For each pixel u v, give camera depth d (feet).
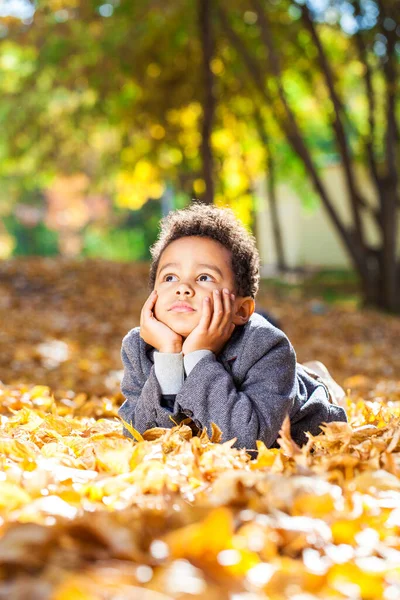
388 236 65.92
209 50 56.90
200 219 11.35
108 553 5.96
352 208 65.92
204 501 7.34
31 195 146.41
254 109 71.51
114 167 77.51
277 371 10.88
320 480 8.01
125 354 11.95
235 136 75.92
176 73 62.08
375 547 6.61
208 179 59.36
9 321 43.98
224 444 9.58
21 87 65.67
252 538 6.28
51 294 56.08
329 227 119.55
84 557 5.88
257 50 62.80
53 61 58.65
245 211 85.25
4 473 8.72
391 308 66.23
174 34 57.77
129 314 52.47
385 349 46.52
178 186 80.18
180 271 11.10
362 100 78.79
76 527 6.15
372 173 66.28
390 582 5.90
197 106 66.28
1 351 32.83
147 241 153.99
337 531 6.78
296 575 5.73
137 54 57.82
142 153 71.20
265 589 5.52
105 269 63.36
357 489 8.18
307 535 6.56
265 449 9.71
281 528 6.59
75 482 8.58
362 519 7.20
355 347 44.45
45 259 66.54
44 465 9.14
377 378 33.78
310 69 65.36
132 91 64.59
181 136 69.15
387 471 9.06
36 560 5.65
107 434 12.08
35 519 6.68
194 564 5.78
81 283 58.65
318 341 47.47
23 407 16.25
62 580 5.25
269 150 78.18
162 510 6.97
